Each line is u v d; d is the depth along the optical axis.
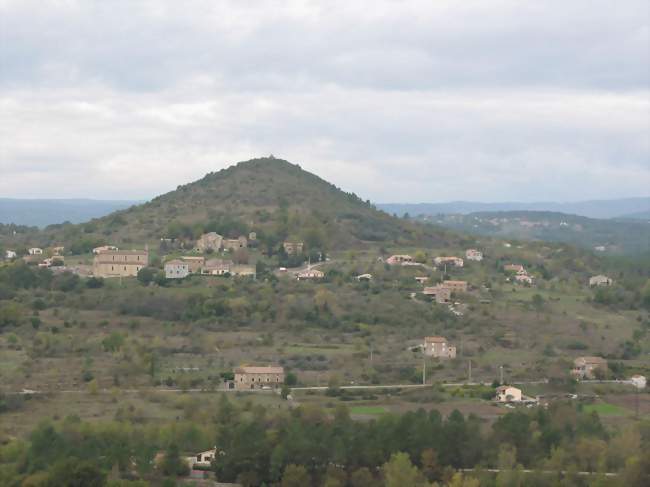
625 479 194.75
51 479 188.50
